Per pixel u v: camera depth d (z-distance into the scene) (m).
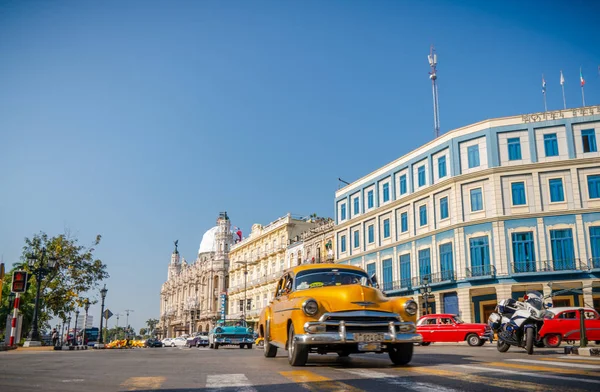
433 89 44.53
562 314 15.98
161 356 15.21
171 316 116.44
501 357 10.77
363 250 48.06
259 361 10.84
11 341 24.80
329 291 8.55
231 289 83.06
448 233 37.47
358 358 11.34
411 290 40.75
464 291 35.44
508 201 34.78
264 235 70.56
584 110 34.47
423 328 23.89
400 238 43.12
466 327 23.36
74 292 42.50
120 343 47.84
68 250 42.72
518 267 33.50
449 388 5.56
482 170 35.59
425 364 8.86
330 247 53.91
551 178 34.25
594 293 31.92
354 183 50.84
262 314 12.97
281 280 11.16
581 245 32.66
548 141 34.94
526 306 12.55
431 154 40.25
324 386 5.98
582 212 33.00
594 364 8.35
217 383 6.43
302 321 8.28
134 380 6.94
